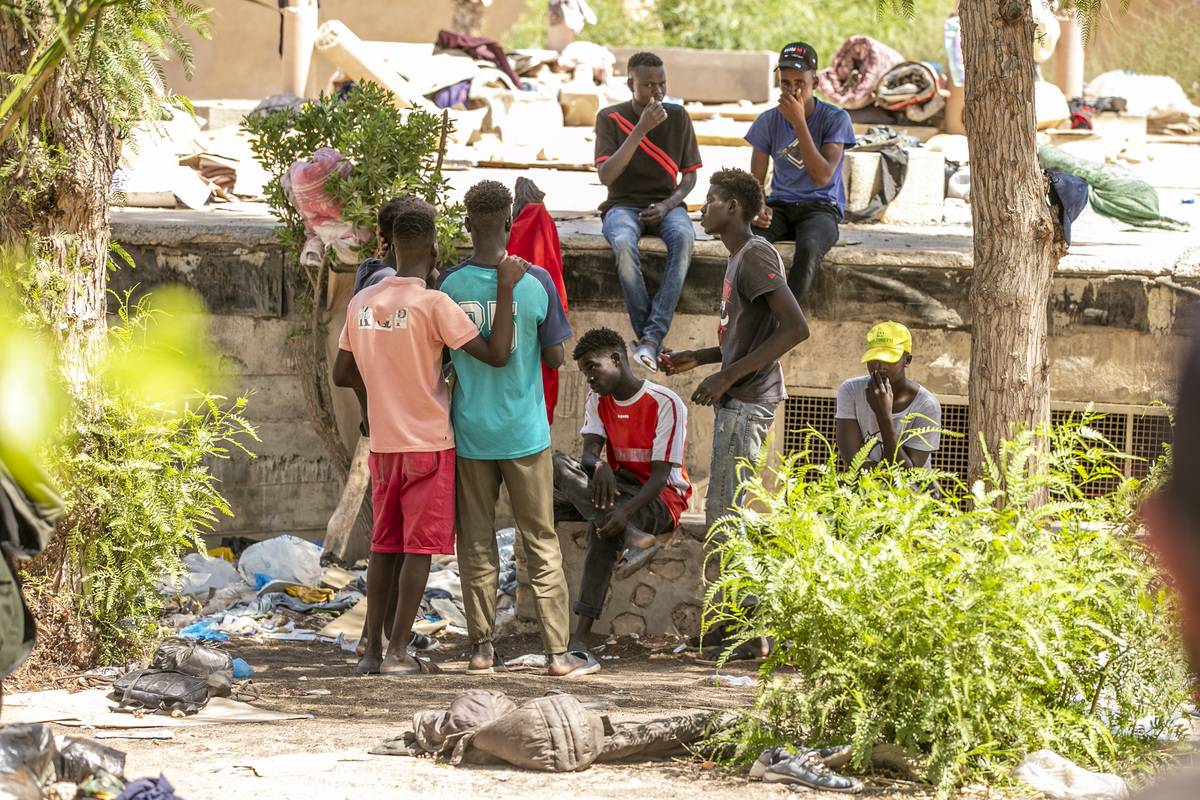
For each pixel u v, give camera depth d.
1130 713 7.64
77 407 9.38
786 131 14.91
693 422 15.33
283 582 14.31
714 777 7.23
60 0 5.49
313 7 25.30
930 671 7.03
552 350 10.77
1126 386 15.11
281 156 14.98
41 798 6.09
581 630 11.80
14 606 5.68
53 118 9.31
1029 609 7.08
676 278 14.41
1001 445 8.21
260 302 15.83
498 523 16.22
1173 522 1.58
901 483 8.06
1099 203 18.73
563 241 15.22
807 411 15.38
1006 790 6.81
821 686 7.45
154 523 9.81
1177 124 27.12
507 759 7.45
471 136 22.52
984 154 9.93
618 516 11.44
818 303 15.16
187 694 8.95
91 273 9.65
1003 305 9.93
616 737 7.61
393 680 10.40
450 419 10.62
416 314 10.18
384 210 11.04
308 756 7.59
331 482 16.41
